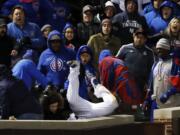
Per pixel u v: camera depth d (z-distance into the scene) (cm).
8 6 3675
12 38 3145
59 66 3069
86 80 2419
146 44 3506
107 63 2467
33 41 3319
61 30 3891
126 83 2428
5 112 1986
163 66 2805
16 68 2511
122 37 3556
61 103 2164
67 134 1942
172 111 2320
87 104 2180
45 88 2377
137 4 3706
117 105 2198
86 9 3591
